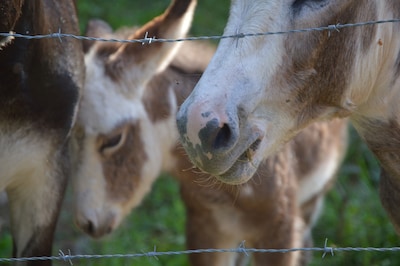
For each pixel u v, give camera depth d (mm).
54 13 6645
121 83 8383
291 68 5094
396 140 5766
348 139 11609
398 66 5621
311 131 9305
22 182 6738
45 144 6559
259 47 4988
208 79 4910
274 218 8492
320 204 9961
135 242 9984
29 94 6277
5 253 9516
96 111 8258
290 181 8656
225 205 8430
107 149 8352
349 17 5227
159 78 8789
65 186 6922
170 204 10961
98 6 14195
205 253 8680
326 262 9633
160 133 8805
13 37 5809
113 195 8492
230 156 4891
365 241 9766
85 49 8555
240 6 5133
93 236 8484
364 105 5699
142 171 8656
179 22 8172
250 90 4926
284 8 5035
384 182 6172
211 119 4762
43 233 6980
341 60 5281
